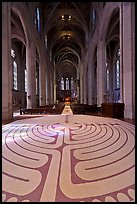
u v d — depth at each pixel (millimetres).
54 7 25078
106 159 3861
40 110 15188
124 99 10953
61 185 2910
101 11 18516
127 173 3246
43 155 4117
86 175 3209
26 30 16797
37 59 27922
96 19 21328
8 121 9422
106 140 5137
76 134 5965
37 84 35000
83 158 3928
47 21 26250
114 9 14719
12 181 3031
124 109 10906
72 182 2988
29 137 5641
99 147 4594
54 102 43469
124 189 2770
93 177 3141
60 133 6141
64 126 7512
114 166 3529
